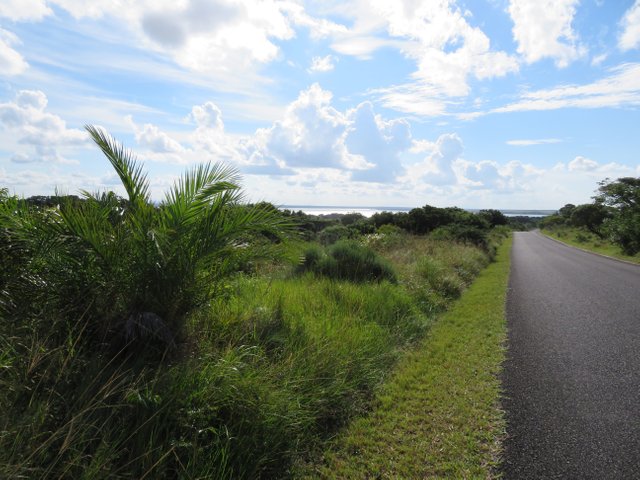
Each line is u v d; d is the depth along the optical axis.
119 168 3.69
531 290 11.49
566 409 3.80
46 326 2.92
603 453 3.06
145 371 2.90
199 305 3.69
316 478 2.75
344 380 3.98
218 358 3.39
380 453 3.05
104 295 3.29
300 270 9.32
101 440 2.29
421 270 10.70
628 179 42.53
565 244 44.72
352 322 5.55
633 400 3.99
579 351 5.62
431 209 43.06
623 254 24.80
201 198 3.63
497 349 5.68
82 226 3.20
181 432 2.61
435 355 5.34
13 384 2.35
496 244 34.41
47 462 2.11
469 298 9.93
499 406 3.86
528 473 2.81
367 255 9.94
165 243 3.35
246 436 2.78
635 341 6.09
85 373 2.70
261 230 3.99
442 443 3.20
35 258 3.21
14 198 3.37
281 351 4.13
